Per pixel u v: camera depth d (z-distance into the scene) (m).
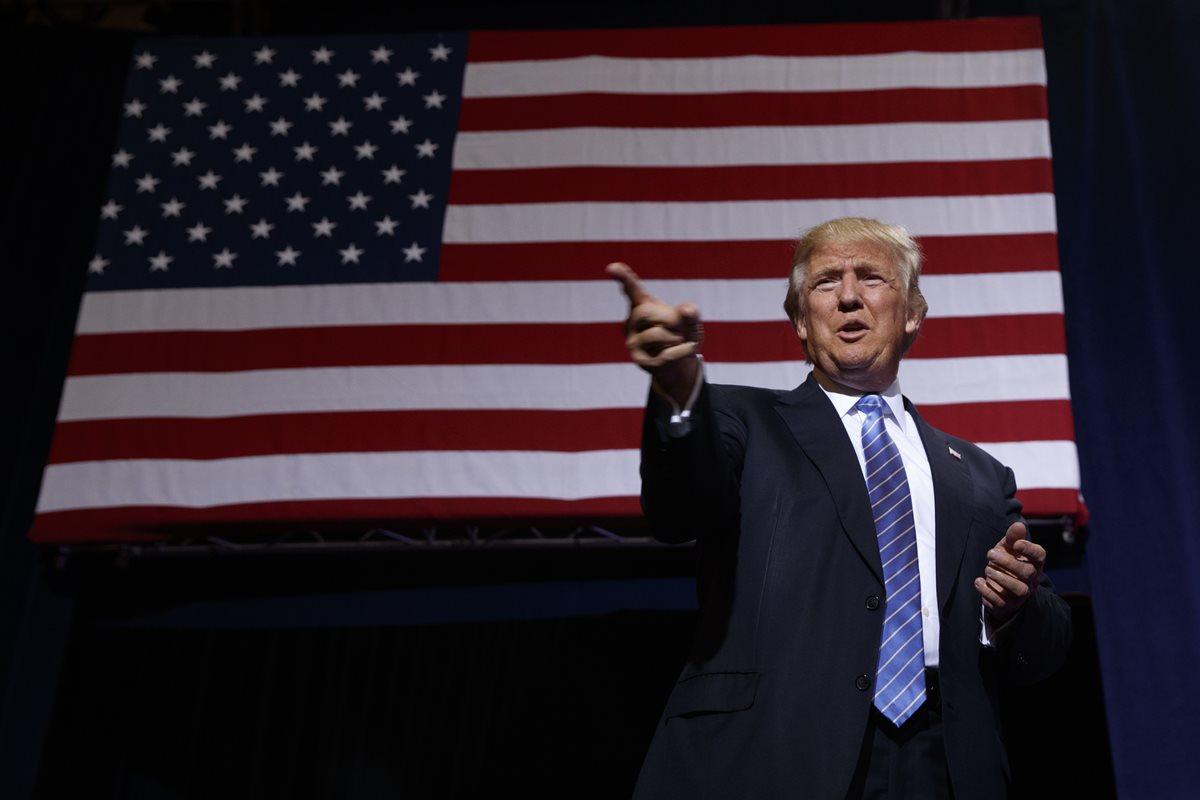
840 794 1.38
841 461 1.62
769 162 3.88
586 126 3.99
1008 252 3.66
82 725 4.34
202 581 3.81
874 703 1.46
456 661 4.55
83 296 3.88
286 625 3.75
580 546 3.61
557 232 3.83
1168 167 3.79
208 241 3.90
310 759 4.45
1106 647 3.30
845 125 3.91
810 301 1.85
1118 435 3.51
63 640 3.64
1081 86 3.94
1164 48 3.95
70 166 4.25
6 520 3.78
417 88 4.12
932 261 3.67
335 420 3.61
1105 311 3.65
